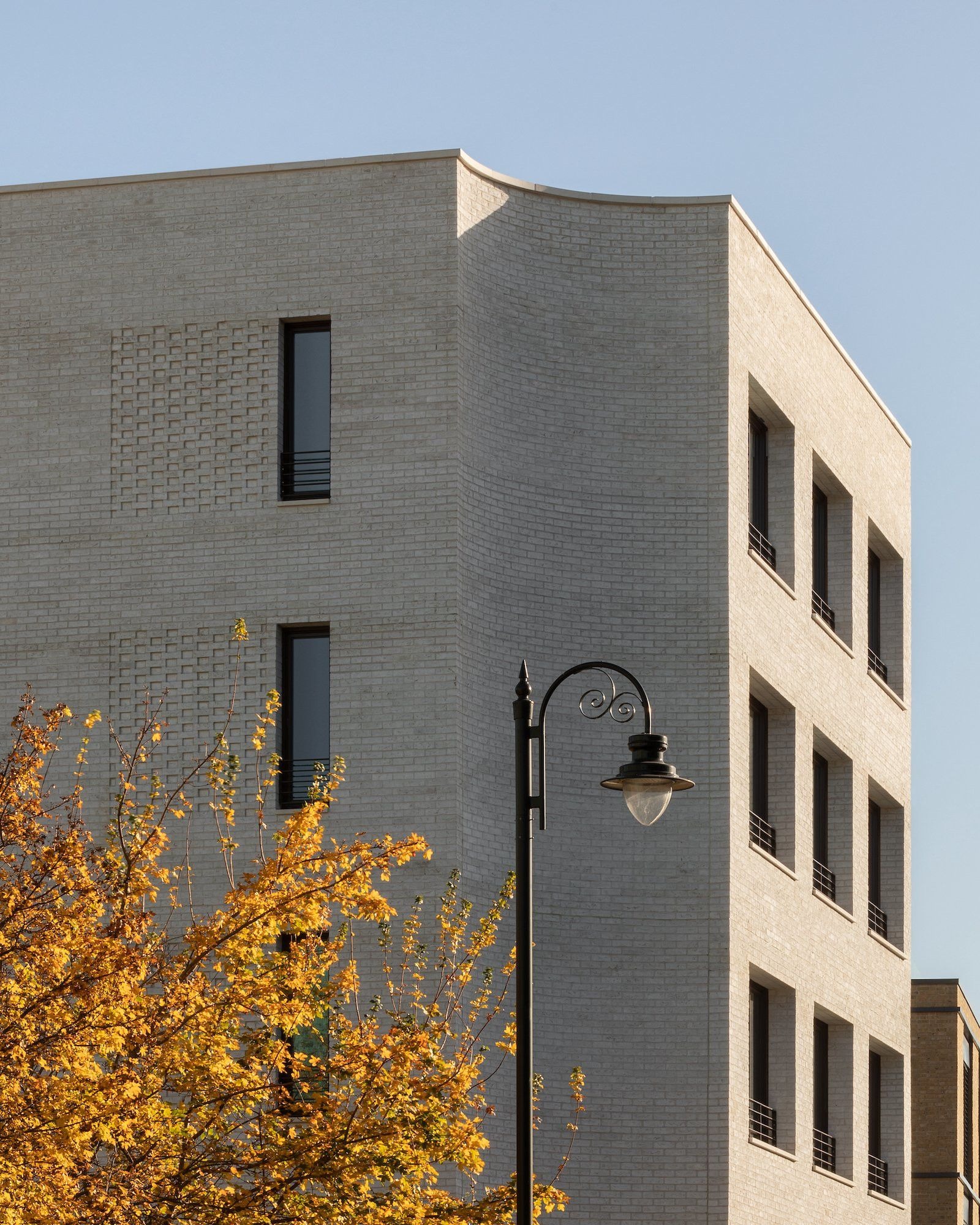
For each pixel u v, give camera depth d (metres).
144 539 29.80
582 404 30.42
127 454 30.06
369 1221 18.72
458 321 29.38
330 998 20.41
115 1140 17.33
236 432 29.80
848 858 37.47
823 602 37.53
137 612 29.62
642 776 18.59
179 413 30.02
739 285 31.70
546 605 29.67
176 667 29.38
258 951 18.69
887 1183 39.97
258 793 21.14
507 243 30.31
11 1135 16.48
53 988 17.28
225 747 22.09
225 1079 18.22
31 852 18.47
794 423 34.75
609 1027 29.11
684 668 30.23
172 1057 17.95
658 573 30.36
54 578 29.95
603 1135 28.84
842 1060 36.88
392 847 19.05
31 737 18.73
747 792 31.03
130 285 30.47
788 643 33.78
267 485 29.56
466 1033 21.97
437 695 28.50
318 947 19.97
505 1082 27.97
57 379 30.47
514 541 29.56
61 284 30.67
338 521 29.22
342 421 29.44
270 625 29.19
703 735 30.17
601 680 29.86
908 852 41.44
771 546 34.56
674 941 29.58
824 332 36.72
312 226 30.03
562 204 30.88
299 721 29.12
